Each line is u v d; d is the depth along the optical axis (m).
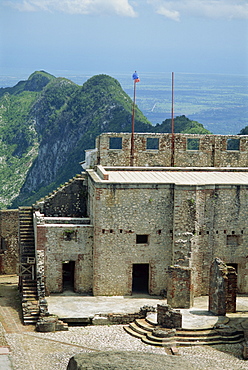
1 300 64.56
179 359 42.66
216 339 51.06
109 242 61.44
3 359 48.34
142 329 53.22
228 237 62.91
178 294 57.34
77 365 41.03
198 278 61.94
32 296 60.50
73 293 62.62
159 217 61.75
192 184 60.72
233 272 55.59
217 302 55.38
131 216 61.44
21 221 68.75
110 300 60.56
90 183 65.38
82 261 62.47
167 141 68.38
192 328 52.00
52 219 63.12
